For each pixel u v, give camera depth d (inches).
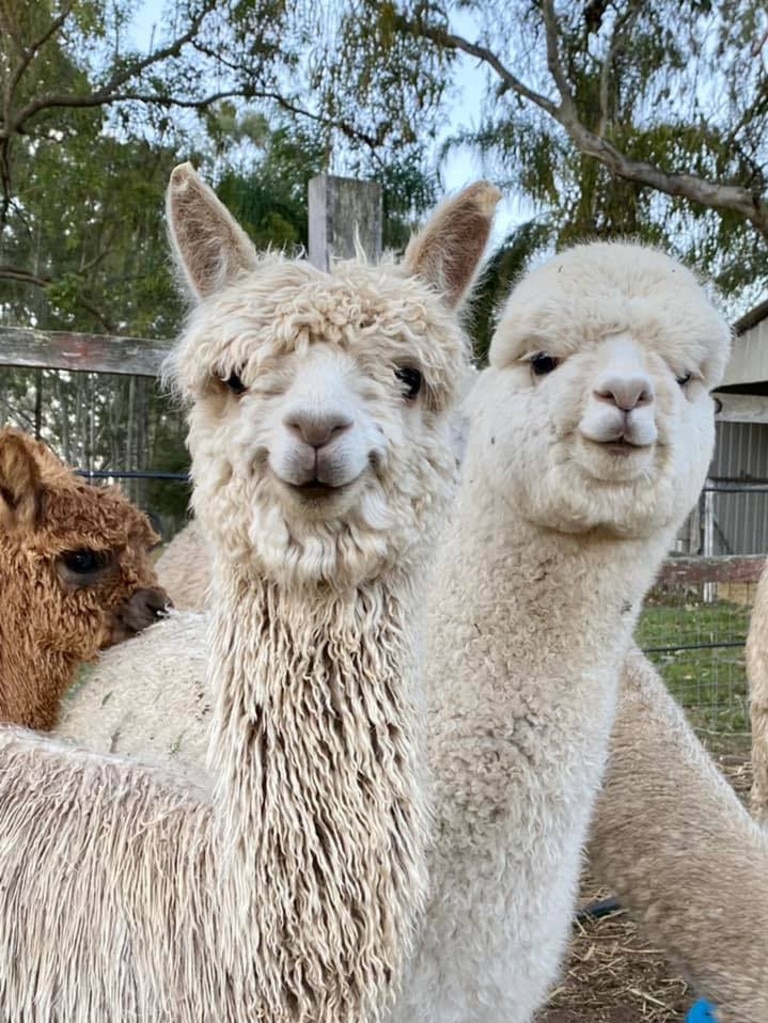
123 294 847.1
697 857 128.4
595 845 140.1
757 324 674.8
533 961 107.8
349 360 74.4
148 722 134.8
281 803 77.7
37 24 629.0
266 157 704.4
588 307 111.9
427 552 81.7
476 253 91.9
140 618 161.9
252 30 642.8
